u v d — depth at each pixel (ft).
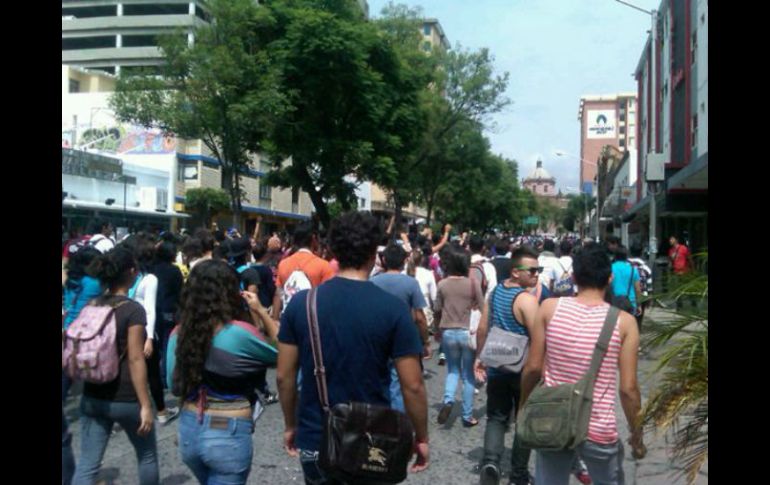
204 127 59.52
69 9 234.99
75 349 12.85
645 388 14.12
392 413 9.43
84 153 93.86
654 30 64.95
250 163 68.28
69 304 17.72
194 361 11.41
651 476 16.60
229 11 58.80
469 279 23.24
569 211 395.55
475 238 33.63
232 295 11.78
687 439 12.63
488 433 16.74
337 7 70.69
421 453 10.25
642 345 13.19
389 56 74.49
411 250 35.45
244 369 11.53
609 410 11.68
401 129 76.89
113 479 17.08
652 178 59.82
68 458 14.25
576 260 12.38
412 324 10.07
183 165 132.46
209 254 27.22
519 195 223.51
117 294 13.82
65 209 78.84
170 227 106.52
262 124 60.64
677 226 101.35
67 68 143.02
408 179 107.34
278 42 63.62
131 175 108.68
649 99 129.90
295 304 10.30
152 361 22.50
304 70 64.64
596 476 11.86
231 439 11.44
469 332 22.89
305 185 74.18
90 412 13.39
